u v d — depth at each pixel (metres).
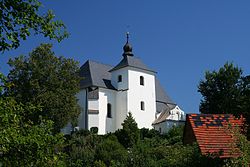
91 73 76.75
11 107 7.53
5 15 7.52
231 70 68.56
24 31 7.73
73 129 66.75
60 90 60.06
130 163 21.50
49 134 7.93
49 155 7.52
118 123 73.94
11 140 7.04
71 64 63.25
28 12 7.70
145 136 64.44
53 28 8.06
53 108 57.69
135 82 76.00
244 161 12.77
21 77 59.22
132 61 77.44
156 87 87.44
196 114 19.91
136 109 74.81
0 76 7.59
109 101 74.31
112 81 77.56
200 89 70.56
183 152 18.02
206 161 16.62
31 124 8.15
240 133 13.74
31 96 58.22
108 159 36.19
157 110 81.00
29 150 7.30
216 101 68.56
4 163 7.18
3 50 7.62
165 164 19.23
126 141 57.84
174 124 74.00
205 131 18.83
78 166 9.98
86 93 72.25
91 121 70.31
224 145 18.06
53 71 61.12
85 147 43.16
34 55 61.47
